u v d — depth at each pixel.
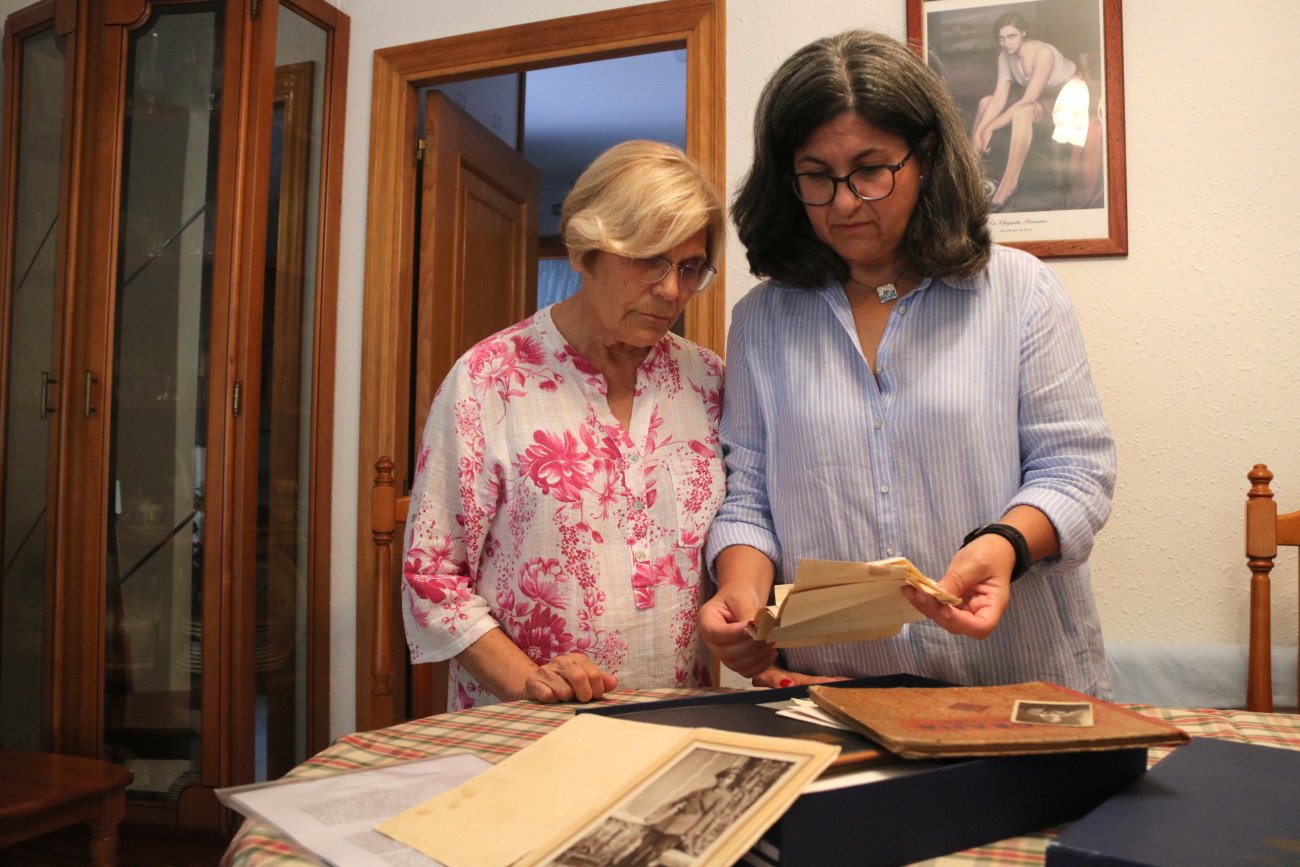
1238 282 1.77
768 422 1.30
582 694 1.11
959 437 1.15
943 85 1.15
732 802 0.61
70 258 2.28
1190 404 1.79
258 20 2.22
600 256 1.24
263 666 2.28
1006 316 1.18
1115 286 1.83
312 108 2.40
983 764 0.67
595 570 1.29
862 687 0.92
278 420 2.33
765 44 2.07
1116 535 1.83
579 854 0.59
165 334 2.27
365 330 2.41
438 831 0.65
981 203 1.16
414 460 2.46
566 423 1.32
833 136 1.11
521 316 3.04
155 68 2.29
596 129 5.23
